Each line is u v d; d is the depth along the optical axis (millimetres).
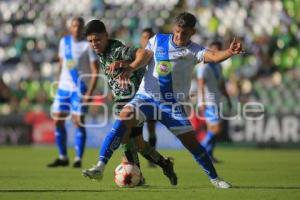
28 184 31844
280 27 88250
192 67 28625
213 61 27734
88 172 26328
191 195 26234
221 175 39156
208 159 29188
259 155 62781
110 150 27141
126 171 29469
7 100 83188
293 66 84312
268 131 72875
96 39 27891
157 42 28672
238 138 73500
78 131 45656
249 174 40062
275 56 85562
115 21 93688
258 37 86812
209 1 93062
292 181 34969
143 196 25781
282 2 90625
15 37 95312
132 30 91562
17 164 48812
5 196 25969
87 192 27453
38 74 88750
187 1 93875
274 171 42625
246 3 91500
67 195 26266
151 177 36969
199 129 70125
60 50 46531
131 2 96000
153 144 43000
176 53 28266
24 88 87438
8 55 93125
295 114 72438
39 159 55250
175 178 30531
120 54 27969
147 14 93812
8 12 98812
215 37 87938
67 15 96812
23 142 78375
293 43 86688
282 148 72688
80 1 97625
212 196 25953
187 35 27953
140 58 27031
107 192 27422
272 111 73312
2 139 78938
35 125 78062
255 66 83750
